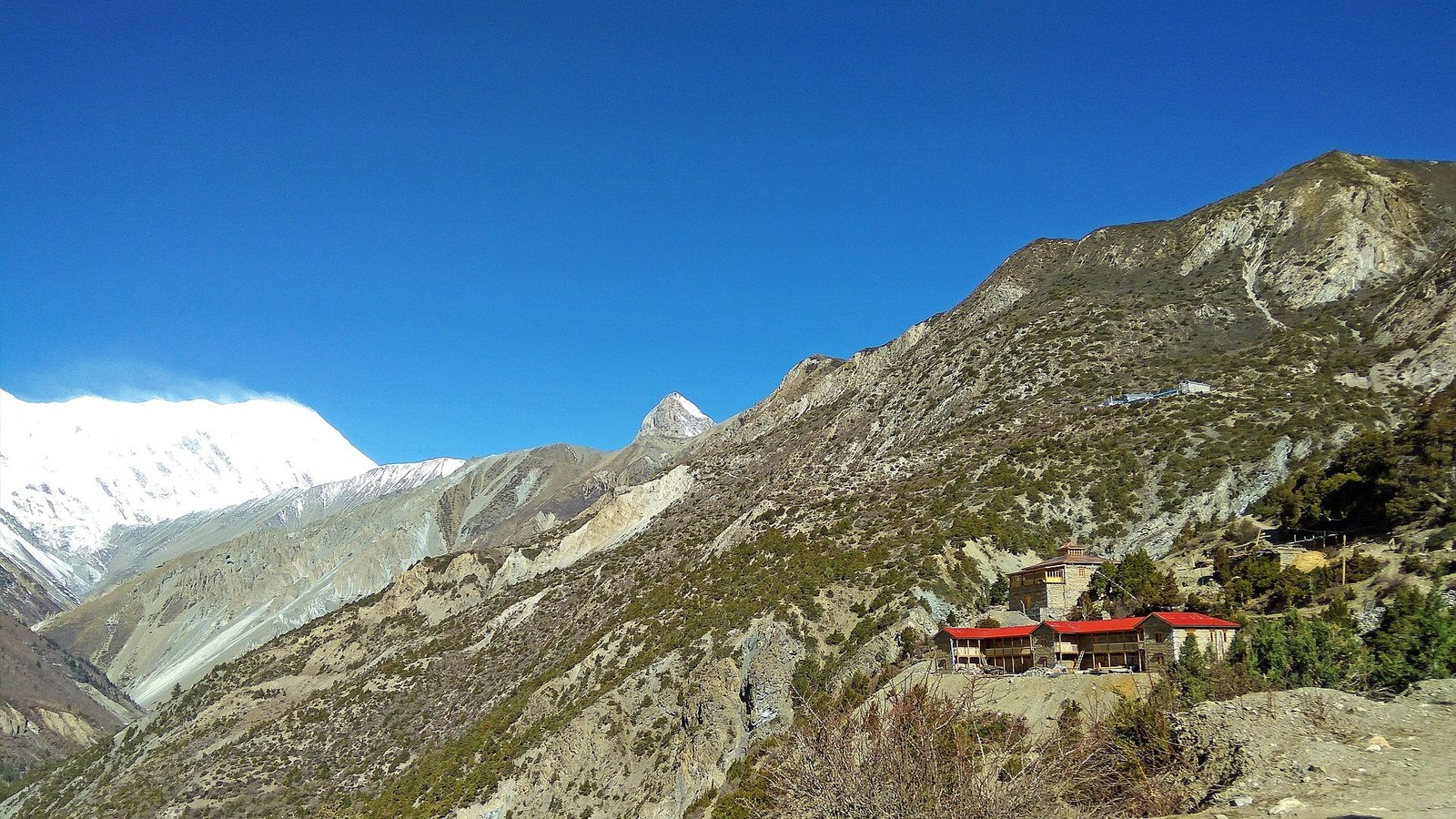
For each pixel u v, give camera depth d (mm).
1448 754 20484
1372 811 18312
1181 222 134750
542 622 115812
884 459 103562
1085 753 20547
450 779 78750
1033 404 99062
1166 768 23812
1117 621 46906
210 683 141375
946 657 48875
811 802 18141
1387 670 30391
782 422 167375
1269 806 19938
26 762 177750
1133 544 68500
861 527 81188
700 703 63125
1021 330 118562
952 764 18453
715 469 153500
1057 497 75000
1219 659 37312
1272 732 23172
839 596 66562
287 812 94125
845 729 19047
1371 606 43281
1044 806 18156
